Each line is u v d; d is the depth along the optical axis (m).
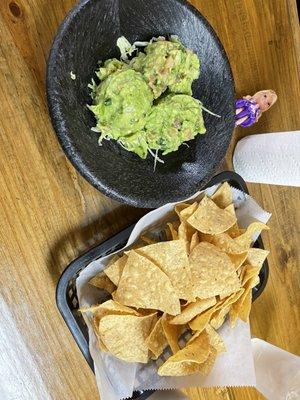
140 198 1.04
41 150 1.07
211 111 1.16
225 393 1.40
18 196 1.06
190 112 1.08
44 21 1.05
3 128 1.03
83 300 1.10
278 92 1.42
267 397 1.29
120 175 1.04
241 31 1.34
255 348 1.38
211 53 1.13
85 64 1.01
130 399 1.14
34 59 1.04
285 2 1.40
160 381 1.17
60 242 1.12
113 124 1.01
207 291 1.10
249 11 1.35
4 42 1.01
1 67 1.01
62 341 1.14
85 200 1.14
